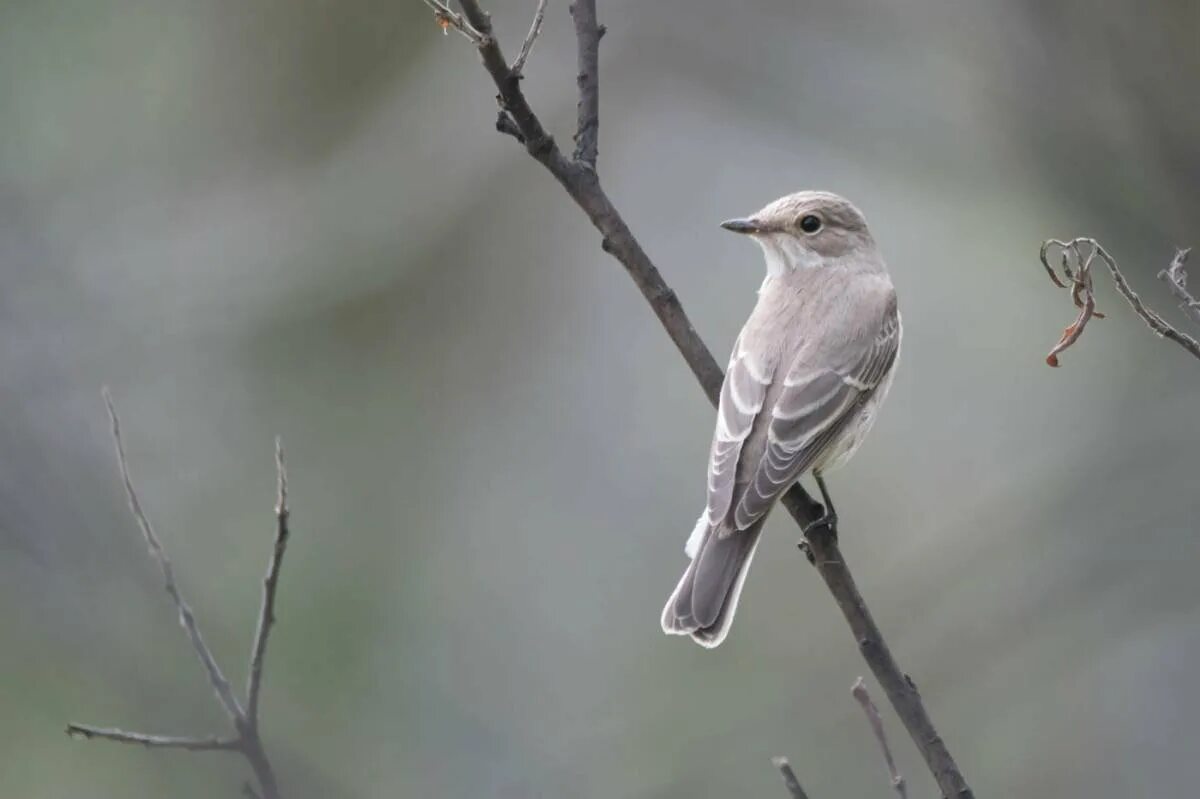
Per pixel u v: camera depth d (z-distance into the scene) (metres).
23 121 15.47
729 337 15.62
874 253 9.23
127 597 12.21
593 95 7.14
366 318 15.77
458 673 13.69
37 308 14.98
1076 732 13.80
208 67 15.77
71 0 15.41
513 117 6.91
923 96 15.28
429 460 15.42
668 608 7.52
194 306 15.28
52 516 12.78
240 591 13.27
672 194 16.23
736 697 13.34
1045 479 13.95
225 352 15.32
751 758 12.77
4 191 15.30
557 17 15.73
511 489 15.30
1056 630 13.55
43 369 14.66
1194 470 13.73
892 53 15.48
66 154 15.59
